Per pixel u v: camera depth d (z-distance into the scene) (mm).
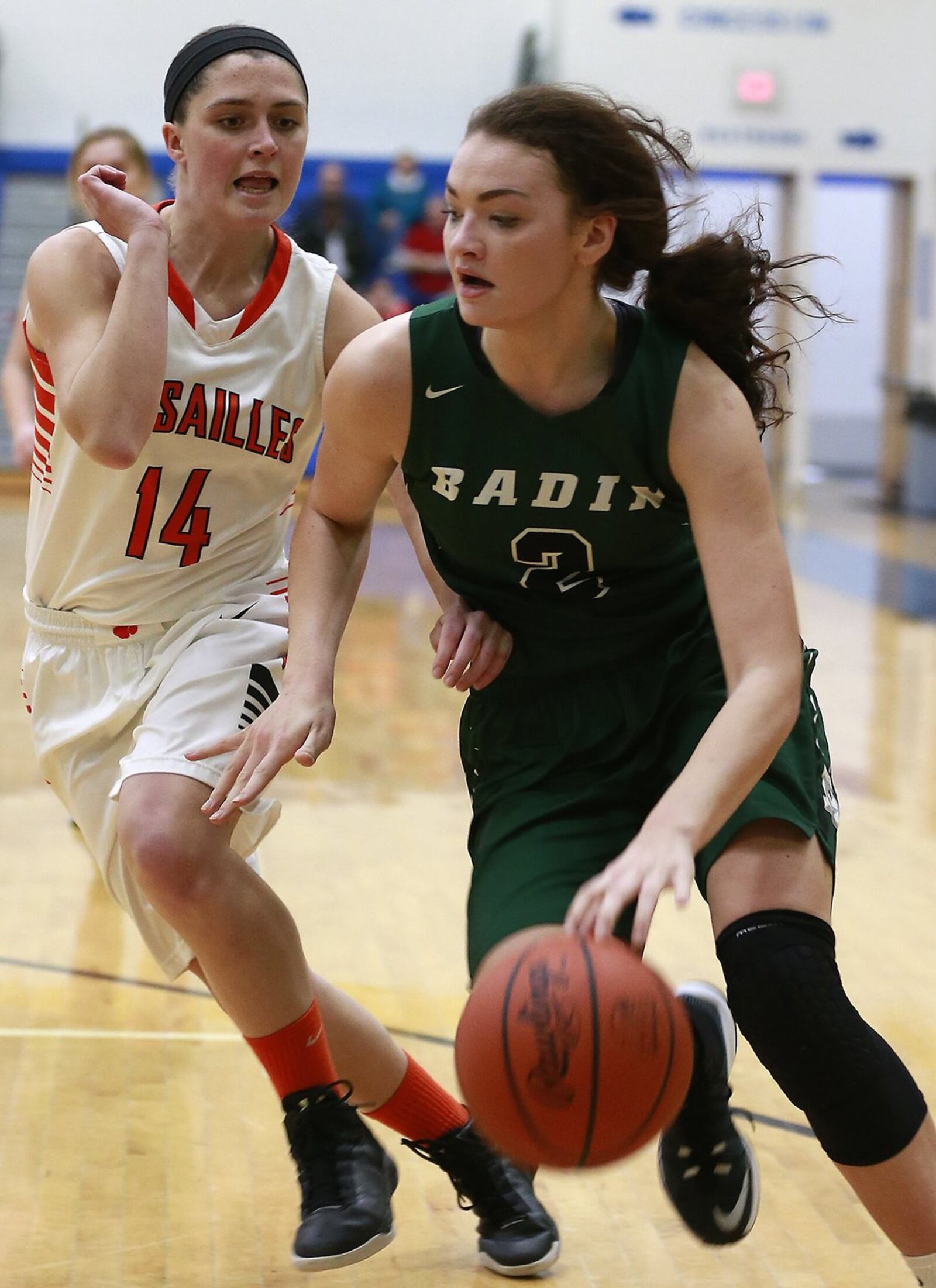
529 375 4941
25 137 39438
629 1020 4355
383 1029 6105
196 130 5750
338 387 5164
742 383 5270
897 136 42250
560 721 5578
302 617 5520
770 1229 6320
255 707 5938
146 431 5520
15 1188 6430
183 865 5496
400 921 10141
